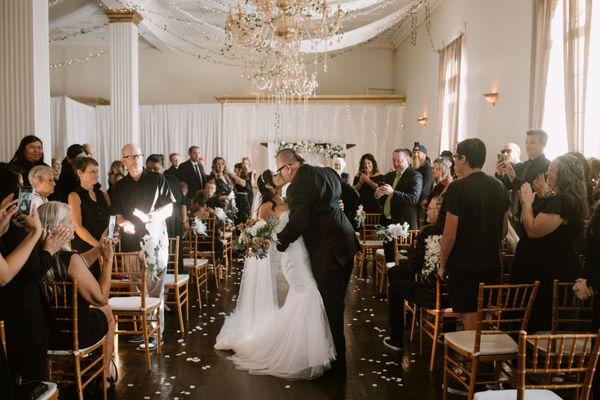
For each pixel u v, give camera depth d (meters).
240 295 4.47
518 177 4.82
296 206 3.74
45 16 5.75
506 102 7.37
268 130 14.27
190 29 13.07
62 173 5.23
